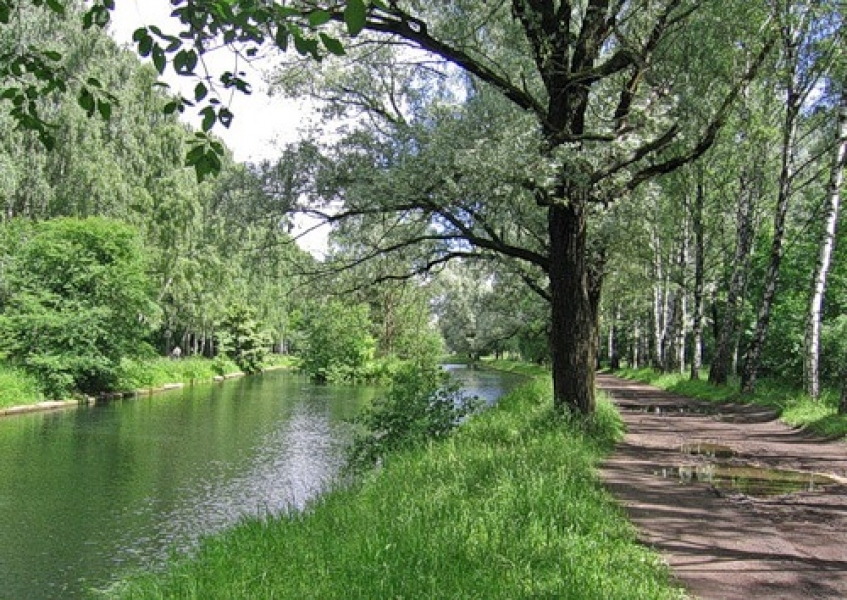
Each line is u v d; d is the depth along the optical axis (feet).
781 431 48.19
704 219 101.40
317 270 45.34
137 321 122.72
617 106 41.93
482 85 44.27
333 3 19.21
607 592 14.84
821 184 92.48
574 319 39.99
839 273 91.66
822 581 16.72
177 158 159.84
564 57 37.40
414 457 32.30
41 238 112.47
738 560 18.26
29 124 14.10
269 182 40.68
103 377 111.65
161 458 62.23
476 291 95.66
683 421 54.54
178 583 19.97
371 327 169.68
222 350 198.18
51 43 117.91
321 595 15.60
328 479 54.08
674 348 119.24
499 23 40.32
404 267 48.62
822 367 85.97
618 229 53.31
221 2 9.91
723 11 37.19
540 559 16.81
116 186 138.62
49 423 80.74
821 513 23.82
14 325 102.99
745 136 79.36
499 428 39.24
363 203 39.19
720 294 119.65
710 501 25.29
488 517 19.39
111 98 14.25
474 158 33.12
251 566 18.94
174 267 150.71
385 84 47.67
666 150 46.60
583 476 26.21
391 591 14.89
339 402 109.91
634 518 22.21
